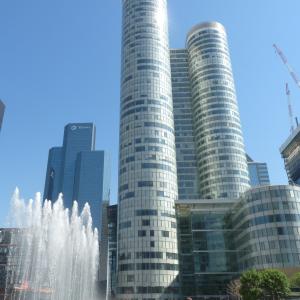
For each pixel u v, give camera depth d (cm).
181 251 12900
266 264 10225
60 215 10319
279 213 10612
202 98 19325
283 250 10169
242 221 11725
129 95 15625
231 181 17100
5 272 10788
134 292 11788
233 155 17638
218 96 18962
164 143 14450
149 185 13412
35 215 9806
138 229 12694
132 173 13788
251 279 7719
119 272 12438
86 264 10950
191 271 12538
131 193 13425
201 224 12888
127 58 16800
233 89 19600
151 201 13112
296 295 8525
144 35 17012
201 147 18500
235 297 10594
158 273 11994
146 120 14725
